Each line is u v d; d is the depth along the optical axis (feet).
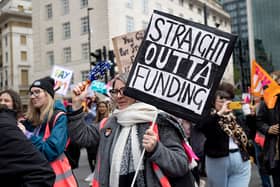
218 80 9.24
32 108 12.89
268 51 154.51
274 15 152.97
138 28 132.57
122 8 126.11
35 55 150.20
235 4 214.69
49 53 144.77
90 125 11.10
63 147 12.15
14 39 185.98
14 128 6.97
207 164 14.51
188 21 9.51
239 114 17.95
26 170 6.74
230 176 14.28
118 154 9.43
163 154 8.68
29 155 6.86
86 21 131.03
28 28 190.29
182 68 9.43
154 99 9.42
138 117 9.46
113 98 10.36
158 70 9.50
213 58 9.32
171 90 9.40
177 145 9.20
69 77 21.18
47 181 6.88
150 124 9.46
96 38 125.18
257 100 22.54
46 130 12.39
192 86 9.33
